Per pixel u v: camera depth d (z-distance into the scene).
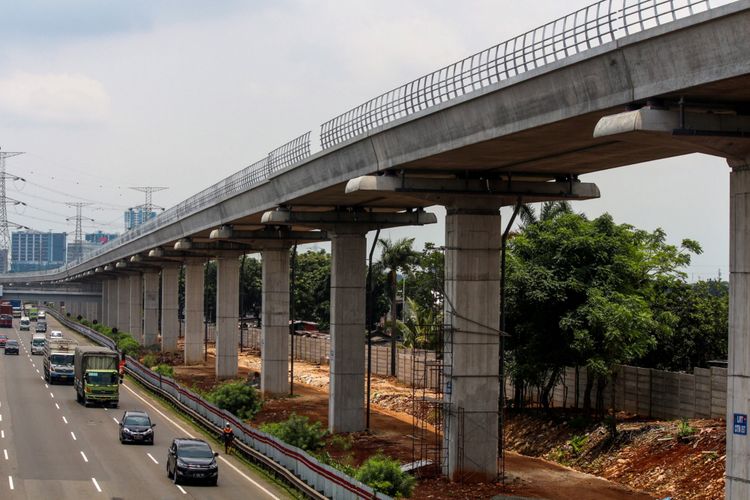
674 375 52.09
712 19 24.30
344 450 53.19
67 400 75.44
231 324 94.19
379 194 49.75
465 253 44.94
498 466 45.78
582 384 59.12
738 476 28.11
